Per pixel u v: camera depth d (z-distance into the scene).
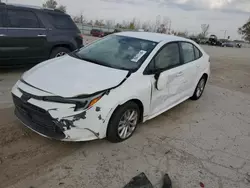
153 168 2.87
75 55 4.01
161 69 3.76
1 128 3.38
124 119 3.23
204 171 2.92
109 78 3.09
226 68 10.94
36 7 6.31
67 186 2.45
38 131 2.86
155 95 3.65
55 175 2.58
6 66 5.86
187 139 3.65
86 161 2.86
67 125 2.68
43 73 3.19
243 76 9.30
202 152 3.33
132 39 4.13
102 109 2.81
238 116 4.87
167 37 4.34
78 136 2.78
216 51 23.77
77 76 3.08
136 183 2.54
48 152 2.96
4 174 2.52
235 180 2.83
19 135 3.25
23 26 5.89
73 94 2.72
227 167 3.06
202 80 5.45
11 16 5.68
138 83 3.28
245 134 4.07
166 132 3.80
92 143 3.23
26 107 2.85
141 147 3.27
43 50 6.35
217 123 4.39
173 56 4.16
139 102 3.37
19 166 2.67
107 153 3.05
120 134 3.24
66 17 6.98
